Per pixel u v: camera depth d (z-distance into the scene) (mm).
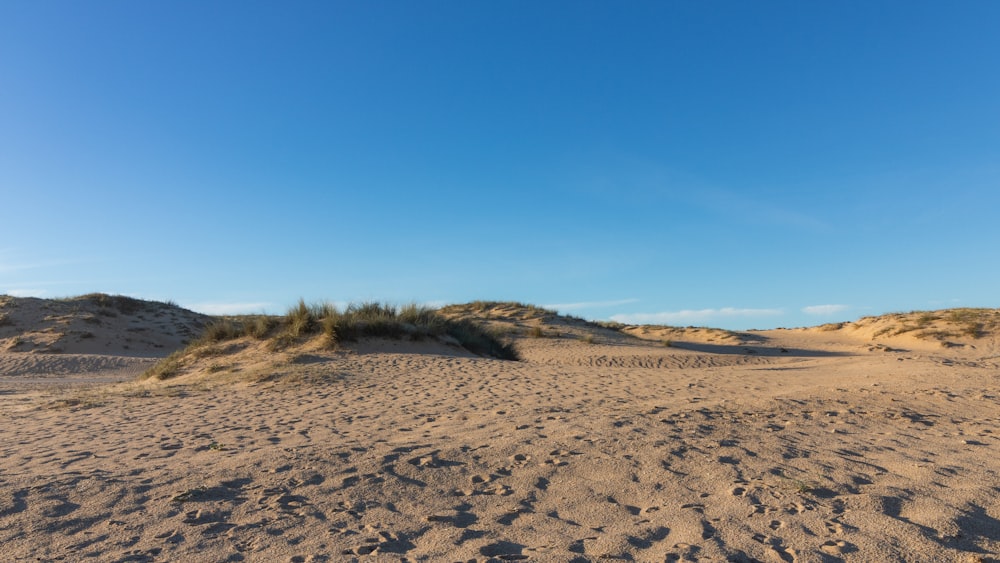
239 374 13844
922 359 15508
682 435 6188
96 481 4770
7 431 7824
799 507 4078
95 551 3484
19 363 24094
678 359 20453
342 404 9500
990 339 21469
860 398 8672
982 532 3650
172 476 4926
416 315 20062
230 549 3510
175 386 13023
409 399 9844
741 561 3256
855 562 3240
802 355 22953
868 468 5066
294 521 3953
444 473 5039
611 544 3516
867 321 31375
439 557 3381
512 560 3320
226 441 6613
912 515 3924
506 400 9352
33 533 3750
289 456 5496
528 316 33750
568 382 11906
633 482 4730
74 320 32344
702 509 4105
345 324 17578
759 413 7574
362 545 3551
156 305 39312
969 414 7695
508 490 4621
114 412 9375
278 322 18938
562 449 5680
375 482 4766
